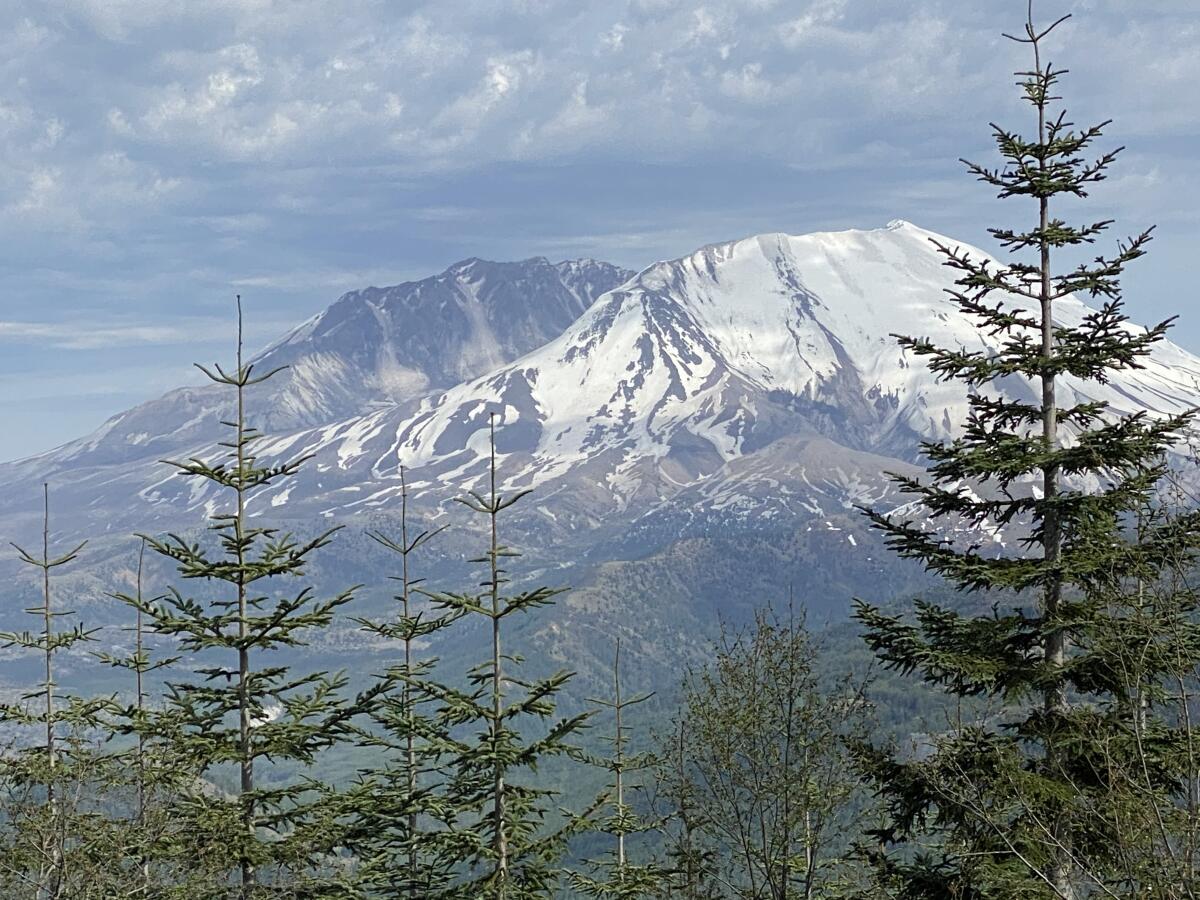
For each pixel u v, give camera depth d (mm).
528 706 24188
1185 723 17766
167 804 24172
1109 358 22312
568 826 25062
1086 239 22797
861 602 22672
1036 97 22672
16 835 23359
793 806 25125
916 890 21219
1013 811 21531
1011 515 22375
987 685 21609
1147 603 19312
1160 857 15992
